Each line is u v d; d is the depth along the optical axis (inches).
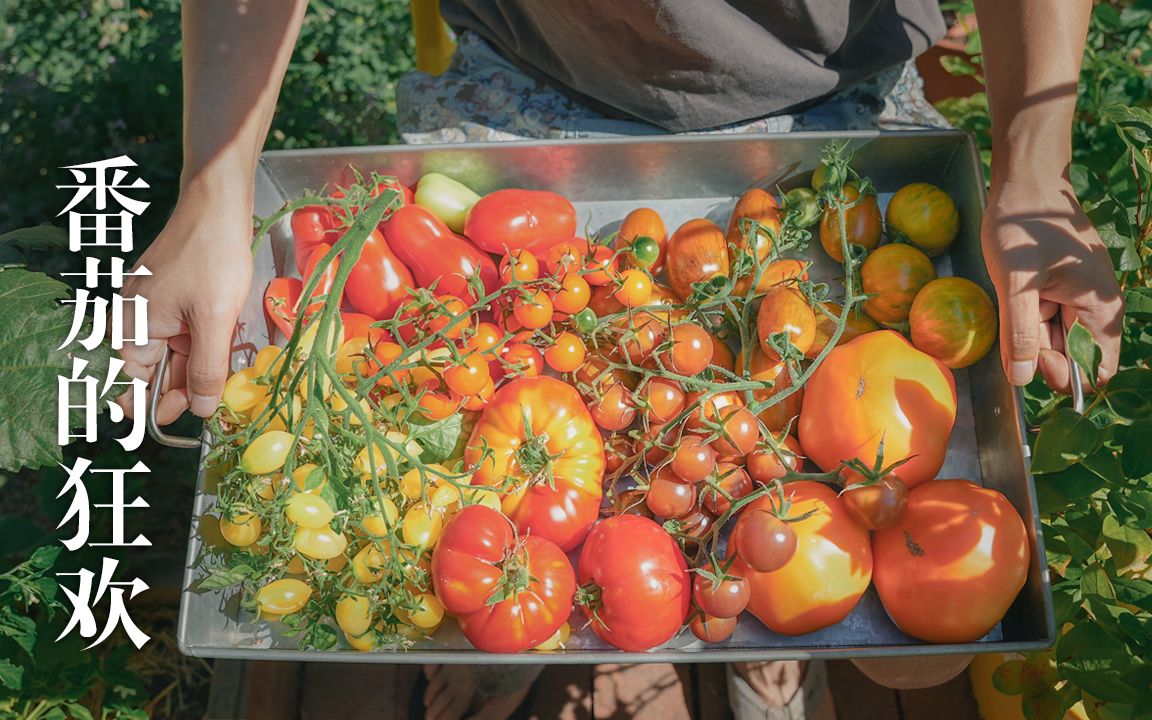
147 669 77.4
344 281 44.4
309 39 98.7
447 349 46.6
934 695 74.1
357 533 45.6
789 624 46.1
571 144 53.1
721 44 54.4
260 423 45.9
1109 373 49.1
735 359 51.1
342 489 43.1
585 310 47.9
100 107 94.5
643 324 47.6
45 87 94.7
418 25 74.0
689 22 53.0
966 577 44.5
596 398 47.6
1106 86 75.8
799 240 52.2
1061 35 48.7
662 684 76.0
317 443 43.8
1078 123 75.0
